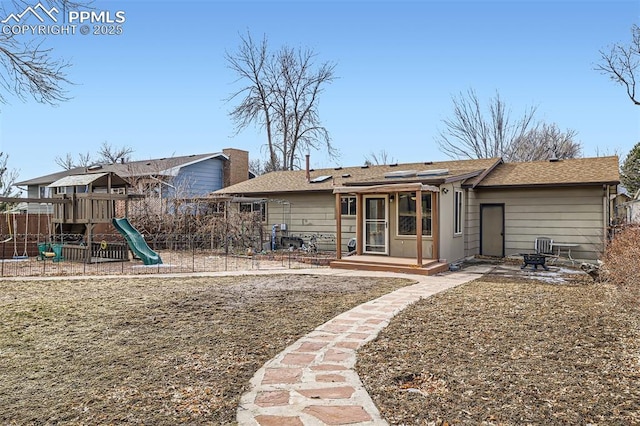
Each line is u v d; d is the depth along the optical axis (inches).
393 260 490.0
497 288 354.0
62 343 206.2
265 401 142.3
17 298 311.9
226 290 346.0
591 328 226.2
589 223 515.5
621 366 170.7
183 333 223.0
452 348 195.0
